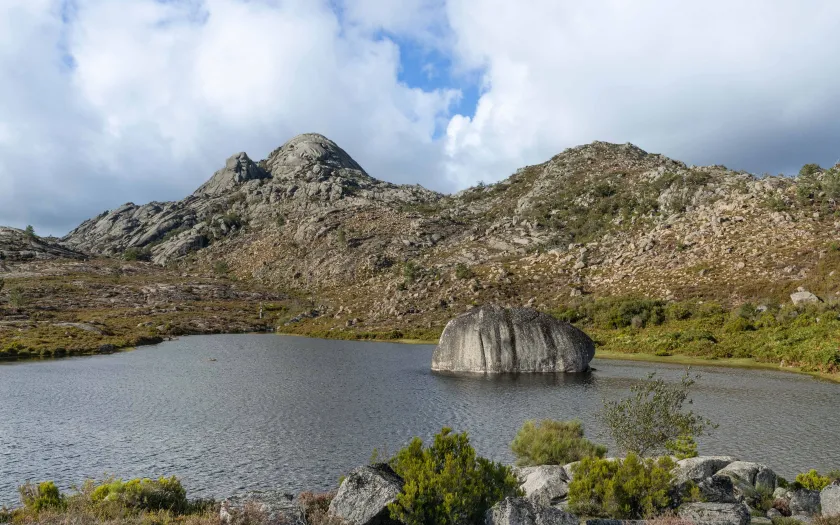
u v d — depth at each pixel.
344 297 151.25
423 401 44.25
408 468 15.25
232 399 44.81
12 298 129.25
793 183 126.56
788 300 78.81
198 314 137.75
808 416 37.50
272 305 157.00
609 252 124.38
